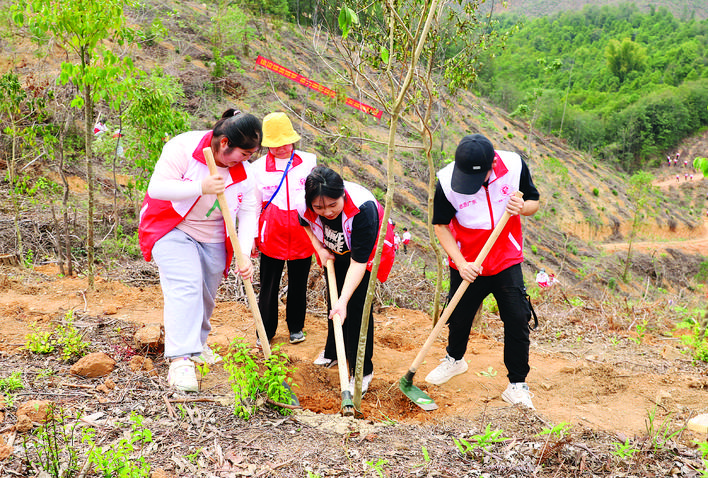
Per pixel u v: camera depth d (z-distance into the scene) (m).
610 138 99.50
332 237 3.72
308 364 4.22
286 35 32.84
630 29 188.38
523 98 72.38
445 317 3.60
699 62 134.75
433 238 4.70
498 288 3.69
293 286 4.74
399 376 4.33
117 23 5.23
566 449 2.88
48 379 3.31
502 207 3.57
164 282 3.39
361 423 3.15
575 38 184.50
